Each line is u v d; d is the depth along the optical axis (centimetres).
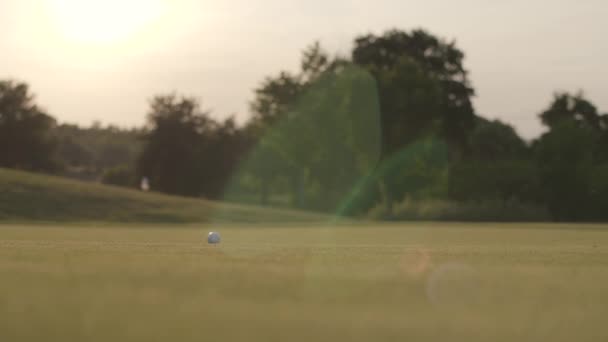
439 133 19500
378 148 18538
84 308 1689
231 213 14538
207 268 2692
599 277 2586
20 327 1478
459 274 2619
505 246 5438
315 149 19112
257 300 1880
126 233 8019
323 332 1474
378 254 4016
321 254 3938
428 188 18162
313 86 19612
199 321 1565
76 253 3672
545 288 2214
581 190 17112
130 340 1374
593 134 18975
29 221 12238
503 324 1598
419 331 1503
